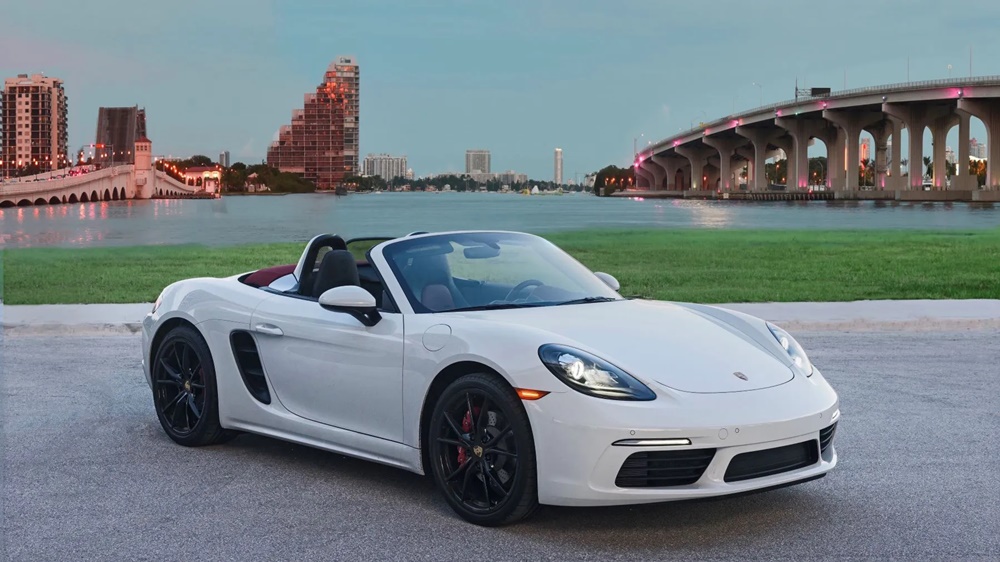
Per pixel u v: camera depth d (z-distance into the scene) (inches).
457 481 173.6
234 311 217.3
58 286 649.0
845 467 206.2
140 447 225.5
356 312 186.9
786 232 1598.2
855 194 6491.1
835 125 6722.4
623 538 160.2
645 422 152.3
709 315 201.0
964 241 1266.0
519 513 162.6
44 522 168.9
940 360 351.3
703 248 1102.4
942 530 164.2
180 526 166.7
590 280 212.4
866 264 858.8
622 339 171.9
